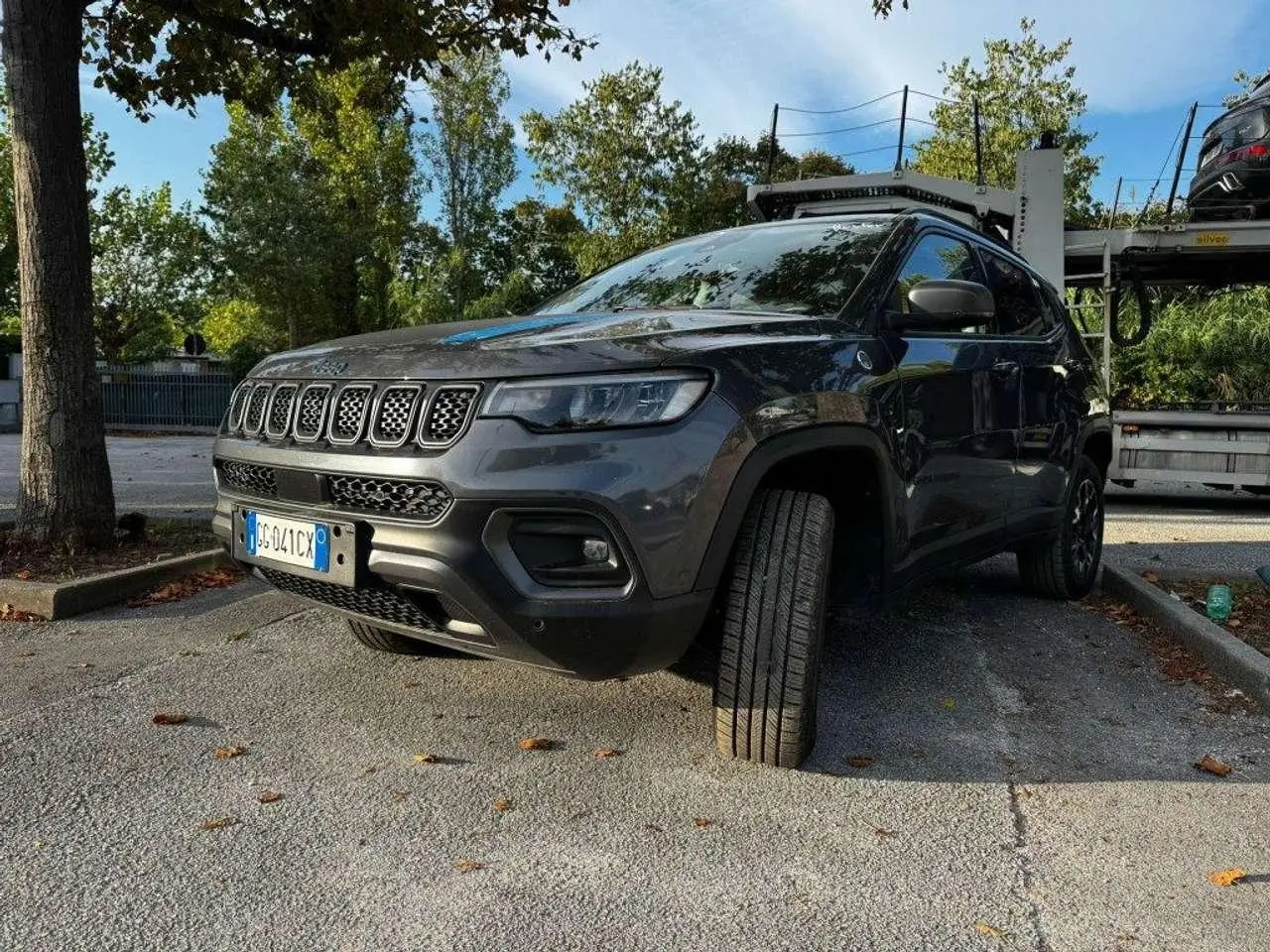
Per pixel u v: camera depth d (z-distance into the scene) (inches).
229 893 84.9
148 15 255.0
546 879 87.9
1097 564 209.9
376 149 1401.3
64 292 205.2
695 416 98.9
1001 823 100.3
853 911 83.4
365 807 101.5
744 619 108.7
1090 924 82.1
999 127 930.7
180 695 134.0
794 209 360.5
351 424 107.0
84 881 86.7
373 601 109.0
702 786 107.3
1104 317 373.1
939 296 125.5
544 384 96.6
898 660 156.4
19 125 200.8
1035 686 144.6
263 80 283.6
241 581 202.1
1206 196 360.5
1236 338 388.8
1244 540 287.0
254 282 1300.4
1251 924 82.4
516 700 133.5
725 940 78.8
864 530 125.6
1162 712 134.3
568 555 96.7
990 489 155.6
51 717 125.3
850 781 109.4
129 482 405.1
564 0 269.0
